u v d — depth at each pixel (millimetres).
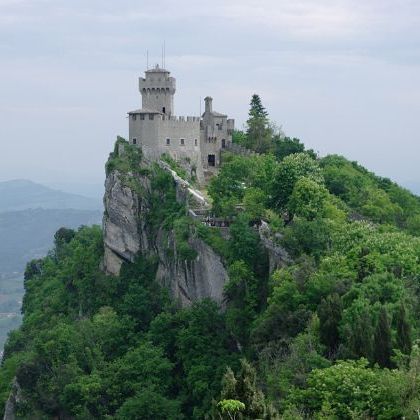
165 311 180250
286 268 147250
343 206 192875
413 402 86938
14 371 195250
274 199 177500
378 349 101562
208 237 175875
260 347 130125
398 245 138125
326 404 89875
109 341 178000
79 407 162875
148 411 153125
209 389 151500
